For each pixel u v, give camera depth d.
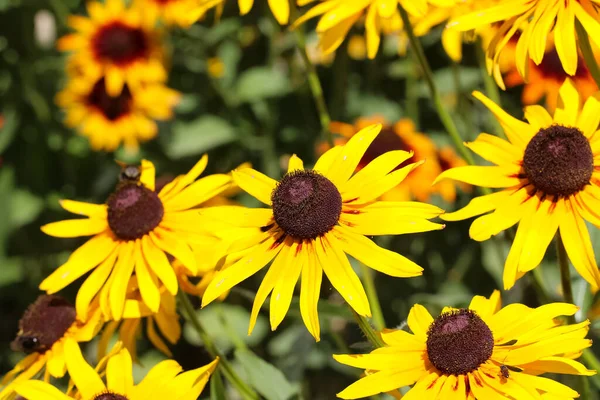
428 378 0.52
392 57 1.02
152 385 0.54
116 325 0.61
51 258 1.11
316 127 1.04
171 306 0.59
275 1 0.62
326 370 0.89
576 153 0.54
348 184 0.55
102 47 0.99
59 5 1.09
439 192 0.79
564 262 0.56
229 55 1.09
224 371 0.59
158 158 1.07
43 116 1.11
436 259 0.92
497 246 0.75
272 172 1.03
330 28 0.62
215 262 0.55
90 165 1.12
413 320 0.54
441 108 0.63
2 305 1.12
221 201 0.77
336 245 0.53
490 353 0.51
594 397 0.67
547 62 0.74
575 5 0.56
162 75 0.99
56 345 0.60
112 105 0.99
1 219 1.07
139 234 0.59
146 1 0.99
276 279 0.53
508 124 0.57
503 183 0.55
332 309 0.61
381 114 1.00
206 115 1.07
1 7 1.08
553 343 0.51
